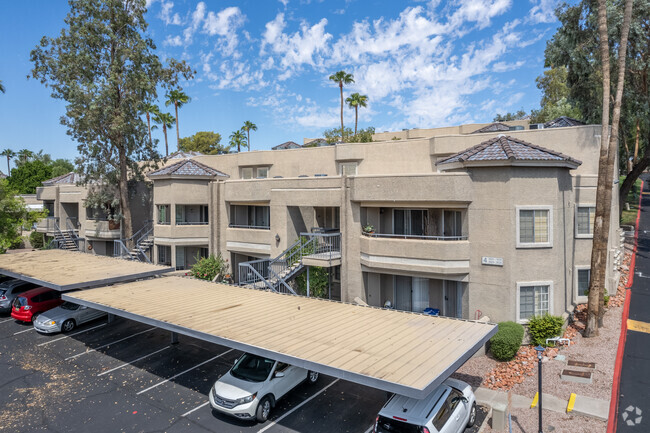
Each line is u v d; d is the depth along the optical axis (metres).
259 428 12.62
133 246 34.12
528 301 17.91
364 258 20.80
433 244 18.70
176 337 19.69
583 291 21.36
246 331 13.52
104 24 31.27
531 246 17.69
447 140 23.95
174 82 36.22
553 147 21.88
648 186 64.25
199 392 14.91
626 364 15.63
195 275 26.89
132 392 14.93
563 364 15.79
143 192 36.50
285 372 13.98
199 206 31.84
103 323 22.69
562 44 29.91
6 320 23.73
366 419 13.06
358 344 12.30
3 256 28.83
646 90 28.81
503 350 16.20
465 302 18.83
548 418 12.47
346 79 59.03
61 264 25.14
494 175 17.86
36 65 31.45
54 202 42.62
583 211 21.12
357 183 20.95
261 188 25.78
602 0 17.00
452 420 11.02
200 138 81.69
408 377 9.95
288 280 22.42
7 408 13.86
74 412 13.58
